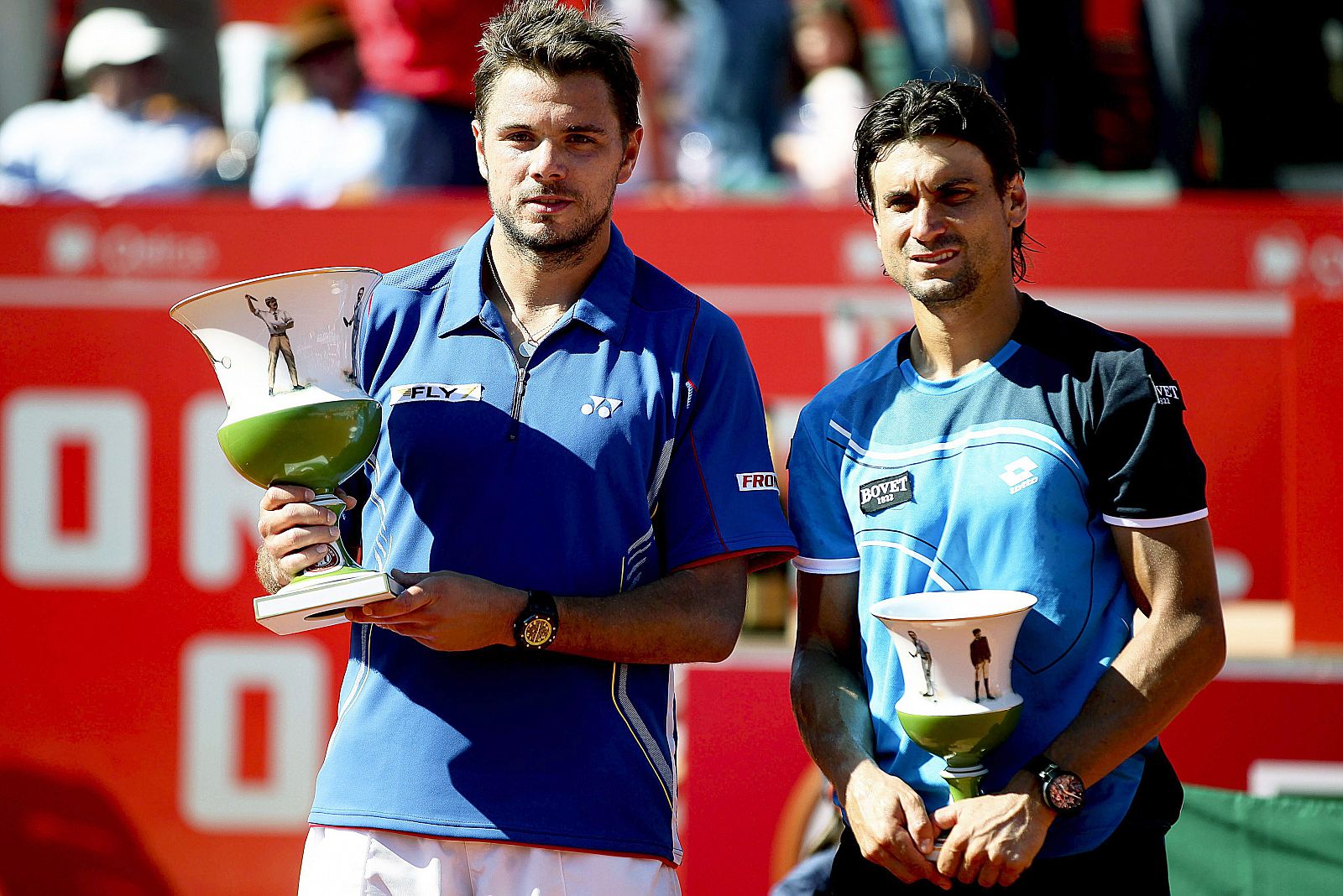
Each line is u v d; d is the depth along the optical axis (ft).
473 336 30.71
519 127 29.40
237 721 50.06
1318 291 49.65
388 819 28.94
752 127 68.49
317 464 28.14
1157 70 65.21
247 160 66.95
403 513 30.09
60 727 50.26
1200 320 49.90
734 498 30.53
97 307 50.93
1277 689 46.32
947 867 27.30
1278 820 37.93
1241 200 60.70
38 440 50.85
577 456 29.73
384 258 51.01
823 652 31.01
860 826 28.14
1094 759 27.40
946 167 28.68
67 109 67.56
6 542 50.67
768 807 46.91
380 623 27.71
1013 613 27.25
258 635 50.14
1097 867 28.45
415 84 63.26
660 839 30.09
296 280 27.89
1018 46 66.28
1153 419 28.12
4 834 50.06
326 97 65.67
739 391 31.30
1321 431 47.57
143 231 50.90
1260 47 65.72
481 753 29.12
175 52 68.64
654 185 66.74
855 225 50.34
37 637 50.52
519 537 29.55
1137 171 66.74
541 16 30.14
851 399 31.19
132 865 49.88
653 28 67.72
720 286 50.67
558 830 28.86
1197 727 46.50
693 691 47.52
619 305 30.99
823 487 31.12
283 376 28.12
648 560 30.42
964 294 29.09
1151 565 28.12
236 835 49.83
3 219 50.93
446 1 62.69
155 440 50.65
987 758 29.04
